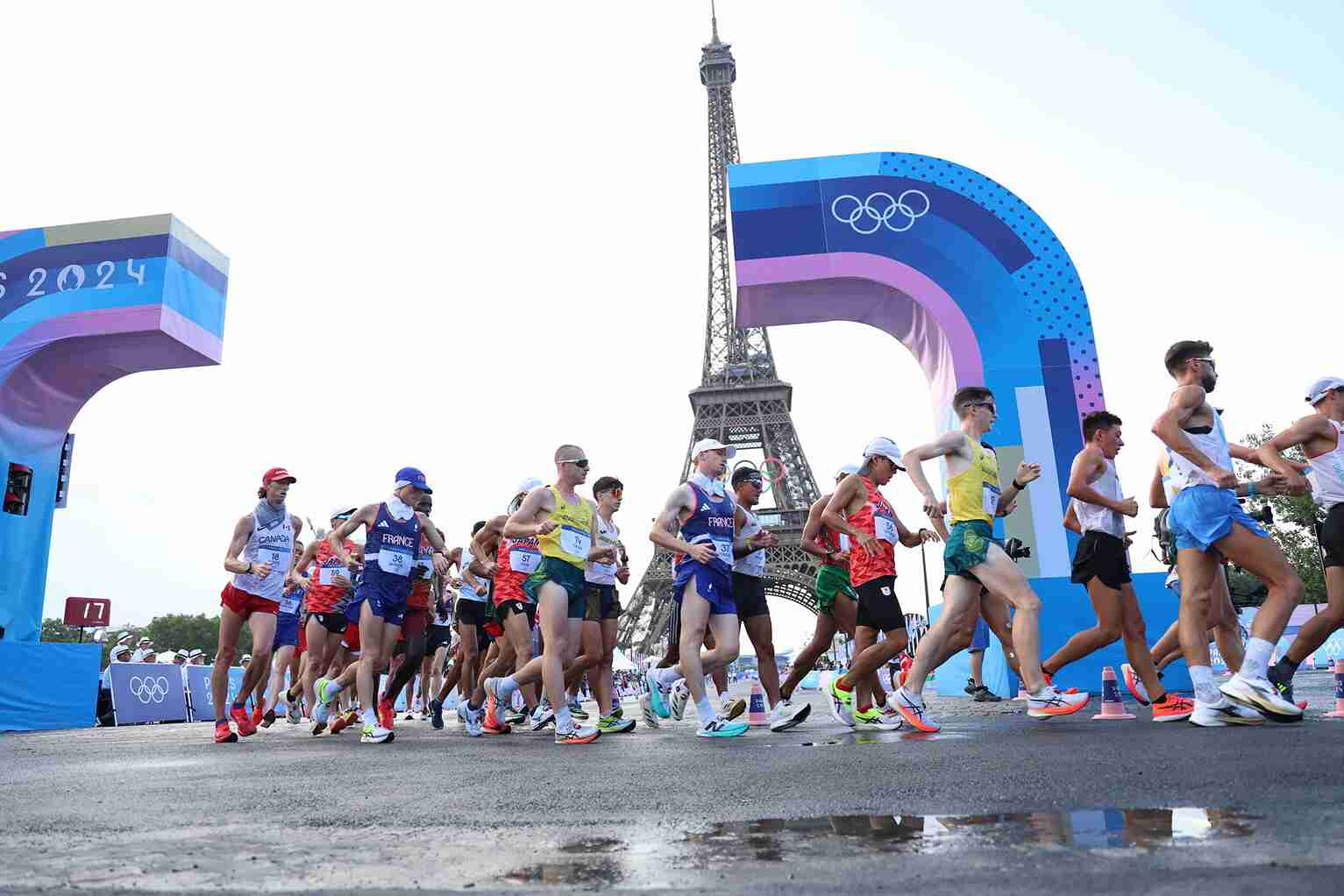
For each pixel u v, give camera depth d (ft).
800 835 8.19
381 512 27.02
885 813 9.15
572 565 23.49
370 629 26.43
